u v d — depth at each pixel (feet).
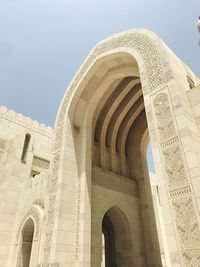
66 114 49.21
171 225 21.88
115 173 55.93
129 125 64.69
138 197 57.26
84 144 47.55
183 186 22.48
